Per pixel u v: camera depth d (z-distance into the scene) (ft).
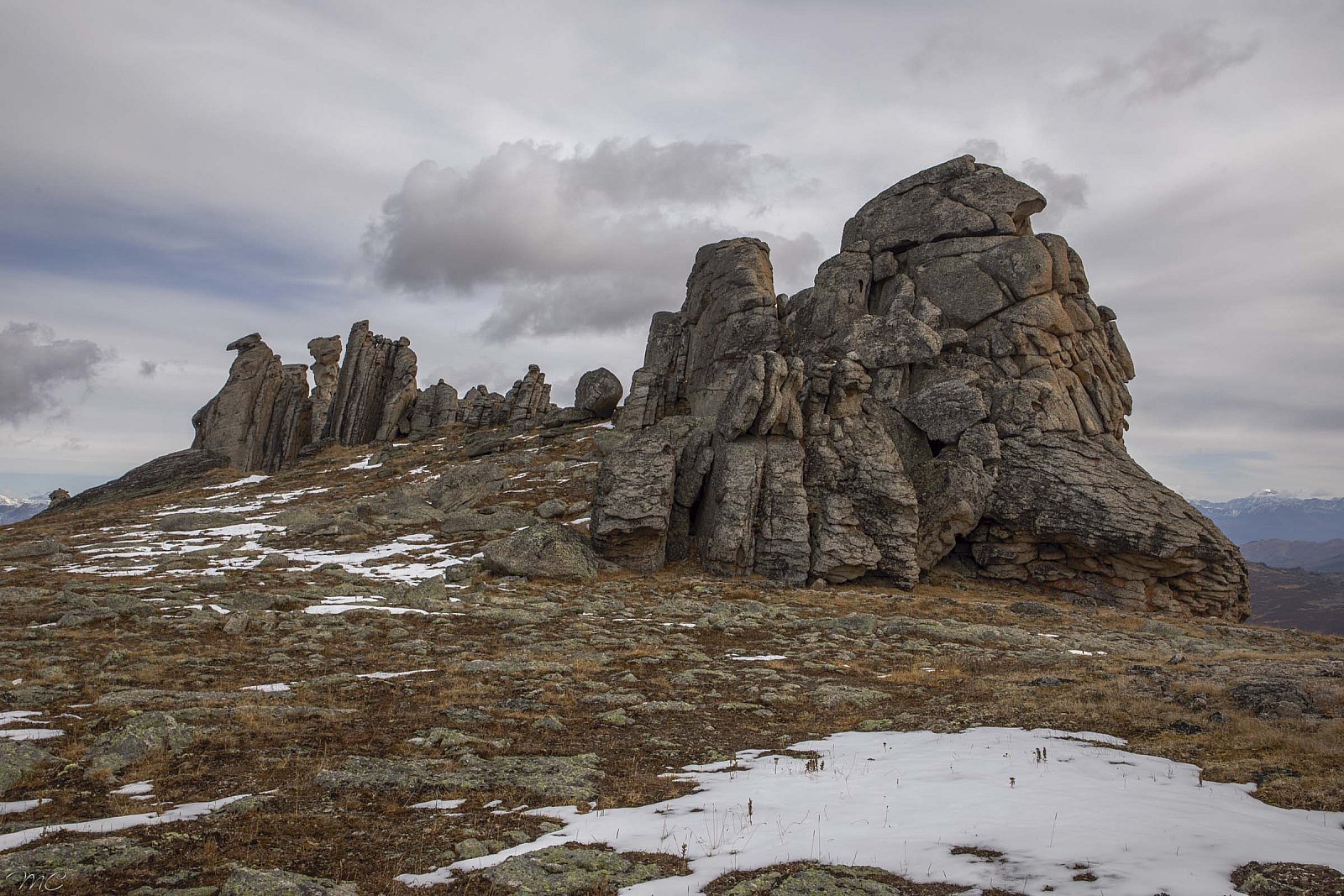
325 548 176.35
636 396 258.98
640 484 157.07
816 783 44.37
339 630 96.48
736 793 42.88
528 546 147.84
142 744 48.01
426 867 32.71
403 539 182.09
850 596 138.31
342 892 29.81
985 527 171.12
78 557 168.35
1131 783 41.24
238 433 352.69
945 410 181.06
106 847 33.09
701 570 155.94
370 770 45.60
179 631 92.53
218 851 33.60
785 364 165.48
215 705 60.54
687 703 67.97
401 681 72.38
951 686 75.15
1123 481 164.76
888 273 220.64
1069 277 205.87
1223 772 43.09
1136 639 112.98
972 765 45.93
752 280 247.09
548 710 64.18
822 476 161.89
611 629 105.19
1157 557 154.10
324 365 370.73
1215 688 60.34
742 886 29.58
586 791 43.70
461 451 300.61
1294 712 52.85
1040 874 29.27
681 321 281.74
